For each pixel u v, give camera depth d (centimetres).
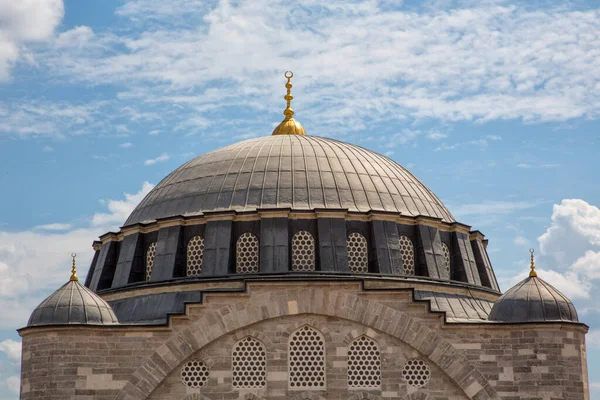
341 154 7719
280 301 6488
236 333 6469
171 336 6412
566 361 6431
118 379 6334
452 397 6431
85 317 6381
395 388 6431
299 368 6444
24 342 6438
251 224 7100
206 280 6875
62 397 6262
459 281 7406
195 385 6412
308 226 7081
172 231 7194
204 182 7512
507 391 6400
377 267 7025
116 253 7631
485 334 6469
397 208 7400
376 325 6475
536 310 6488
